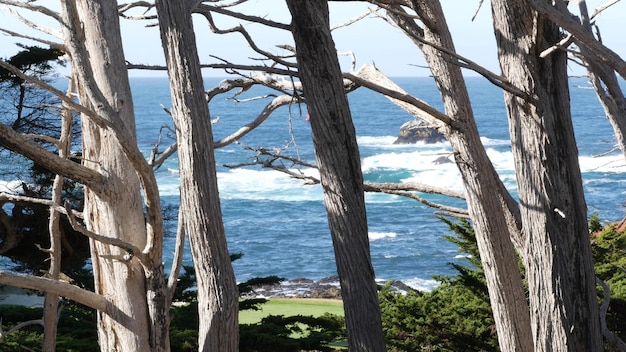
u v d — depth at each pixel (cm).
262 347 1388
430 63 834
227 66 689
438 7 809
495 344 1508
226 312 577
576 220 737
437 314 1525
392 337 1543
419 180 6588
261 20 686
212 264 579
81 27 643
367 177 6700
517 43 729
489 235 847
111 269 649
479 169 834
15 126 2008
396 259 4512
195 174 580
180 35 586
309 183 851
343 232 671
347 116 680
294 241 5119
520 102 738
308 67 676
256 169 7150
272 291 3866
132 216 651
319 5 674
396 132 9869
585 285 737
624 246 1566
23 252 2055
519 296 859
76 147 2566
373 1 740
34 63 1953
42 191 1978
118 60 652
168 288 636
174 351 1302
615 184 5469
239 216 5825
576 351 733
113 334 650
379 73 887
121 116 648
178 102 587
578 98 13062
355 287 668
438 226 5341
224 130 9200
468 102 834
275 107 830
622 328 1438
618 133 678
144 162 558
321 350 1456
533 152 739
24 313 1473
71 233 2048
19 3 612
